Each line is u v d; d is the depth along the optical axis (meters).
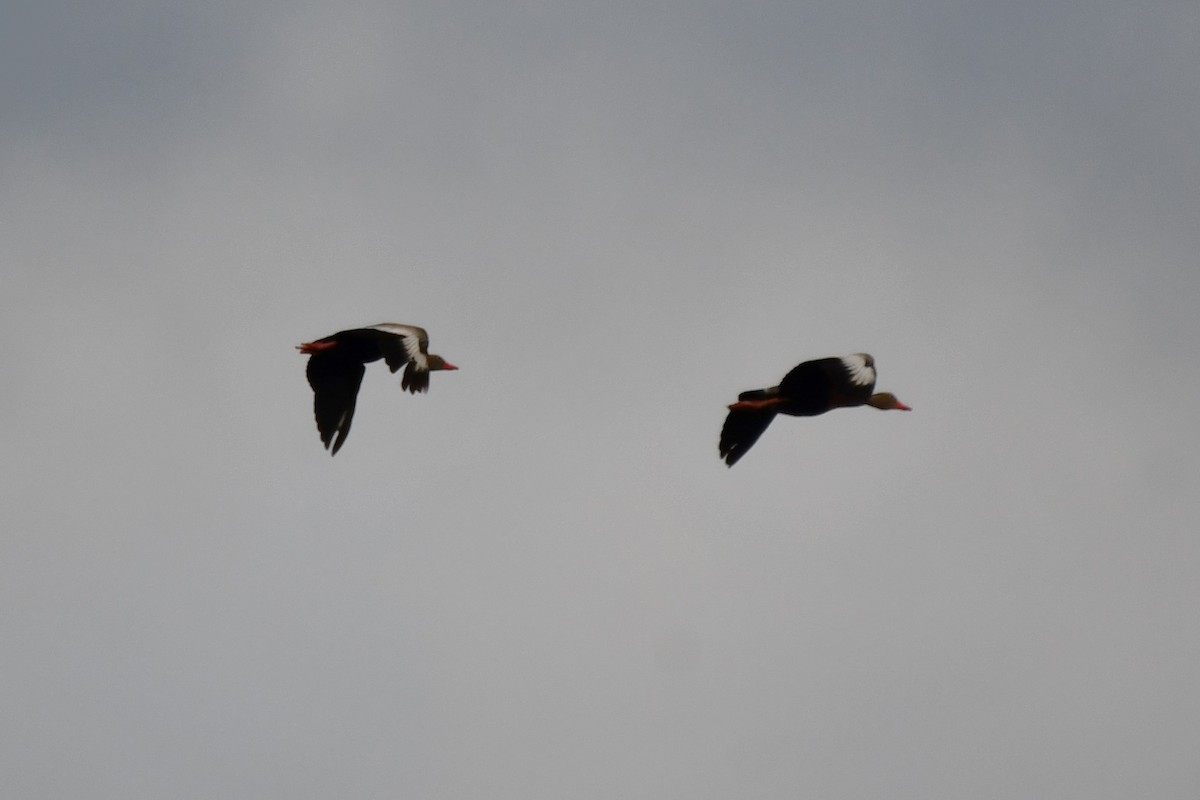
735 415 41.22
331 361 40.69
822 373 40.59
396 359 39.47
